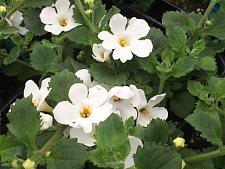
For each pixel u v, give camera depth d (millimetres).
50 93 121
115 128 106
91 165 121
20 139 111
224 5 170
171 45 147
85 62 161
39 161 111
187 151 135
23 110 111
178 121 159
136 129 119
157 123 117
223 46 170
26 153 117
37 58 152
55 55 153
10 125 111
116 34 138
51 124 119
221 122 134
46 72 147
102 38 136
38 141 122
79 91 118
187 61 139
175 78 151
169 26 148
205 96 138
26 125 111
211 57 155
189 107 153
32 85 128
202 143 166
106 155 104
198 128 122
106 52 137
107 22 150
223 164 139
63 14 161
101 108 117
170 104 155
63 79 121
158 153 104
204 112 125
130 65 147
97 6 156
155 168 105
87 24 152
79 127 117
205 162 132
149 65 141
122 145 104
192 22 163
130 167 106
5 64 161
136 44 137
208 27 163
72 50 164
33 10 170
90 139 117
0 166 117
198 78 156
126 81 142
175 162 105
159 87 143
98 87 121
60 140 111
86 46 159
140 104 133
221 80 134
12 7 164
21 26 177
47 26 159
